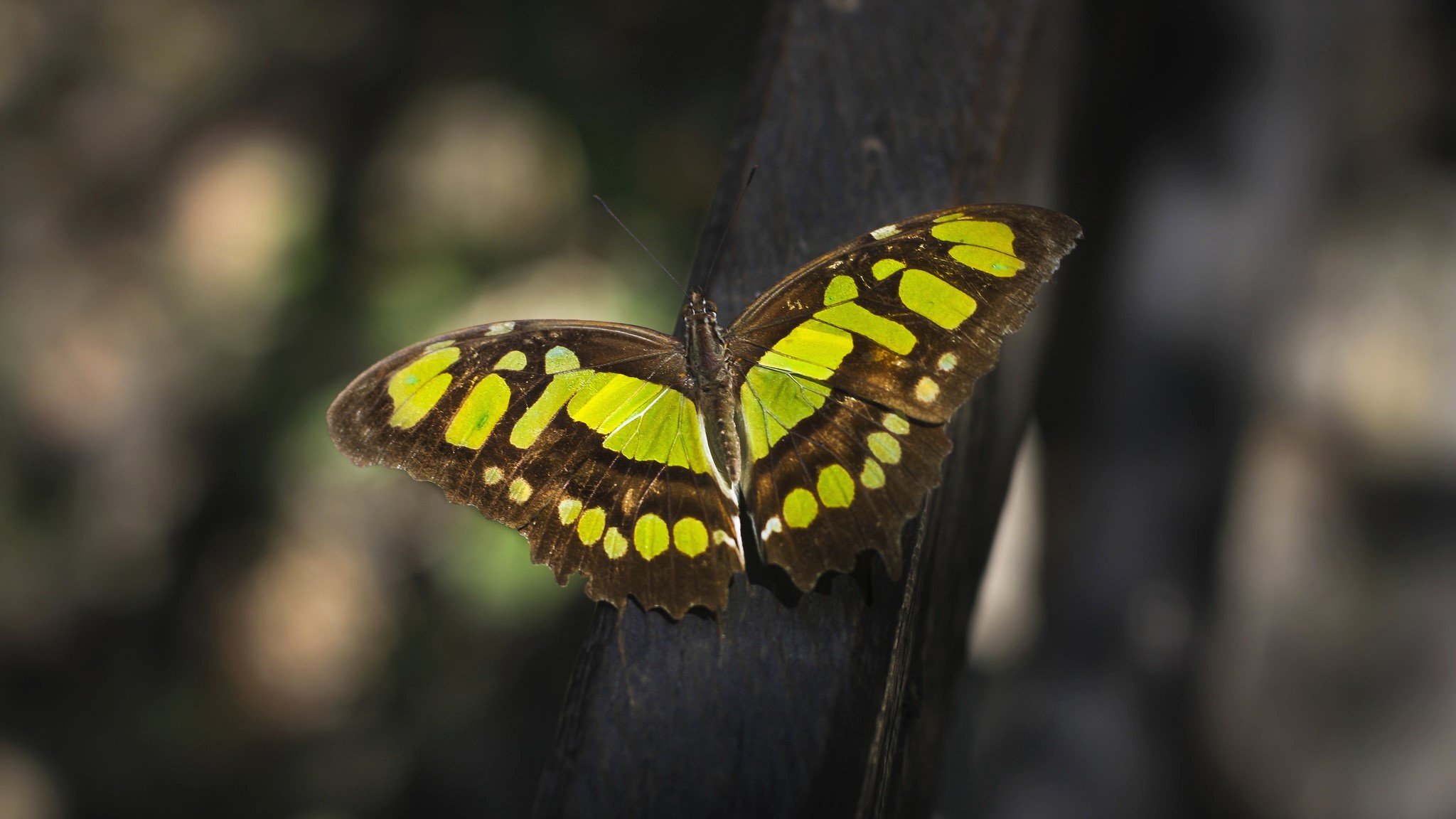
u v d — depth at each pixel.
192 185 1.08
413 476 0.52
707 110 0.95
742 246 0.51
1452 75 0.63
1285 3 0.59
